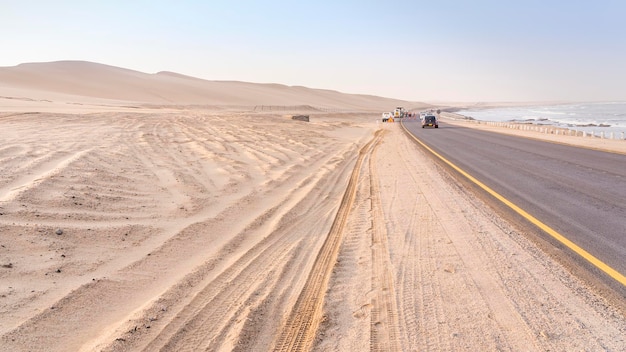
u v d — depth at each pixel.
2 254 5.85
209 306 5.05
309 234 8.15
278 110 120.25
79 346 4.13
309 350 4.07
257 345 4.22
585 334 4.18
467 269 5.99
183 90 156.00
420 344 4.09
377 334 4.32
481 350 3.94
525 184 12.79
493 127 56.16
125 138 20.02
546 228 7.95
